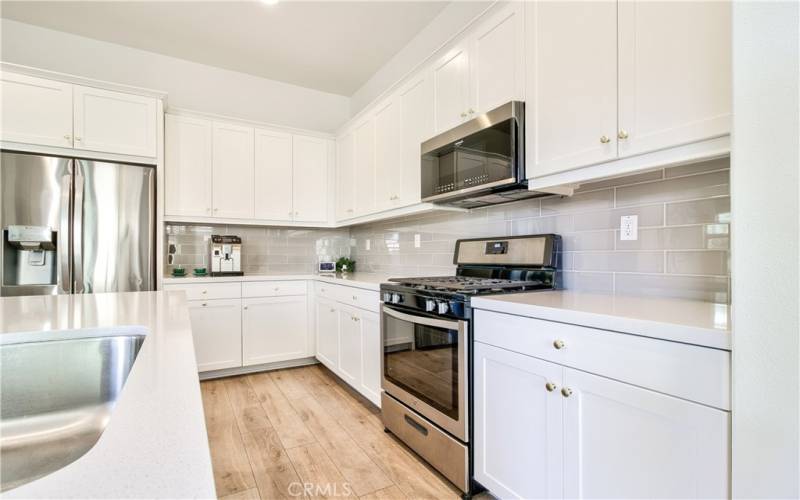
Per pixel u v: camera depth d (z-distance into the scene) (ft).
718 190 4.48
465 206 7.78
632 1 4.21
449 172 6.72
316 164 12.17
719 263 4.47
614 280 5.51
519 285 5.93
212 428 7.34
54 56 9.63
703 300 4.60
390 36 9.96
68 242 8.20
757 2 2.48
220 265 10.66
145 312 4.29
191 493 1.07
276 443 6.77
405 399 6.51
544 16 5.22
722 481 2.87
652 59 4.03
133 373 2.19
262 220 11.34
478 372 5.14
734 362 2.65
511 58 5.72
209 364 10.00
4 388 3.13
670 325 3.18
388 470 5.98
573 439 3.94
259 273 12.23
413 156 8.02
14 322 3.68
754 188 2.52
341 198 11.70
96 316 4.02
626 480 3.50
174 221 10.23
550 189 5.56
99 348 3.46
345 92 13.34
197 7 8.75
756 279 2.52
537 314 4.31
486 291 5.50
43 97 8.36
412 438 6.36
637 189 5.24
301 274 12.09
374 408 8.30
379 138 9.37
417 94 7.89
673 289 4.88
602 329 3.68
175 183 10.15
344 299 9.21
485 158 5.91
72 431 3.18
